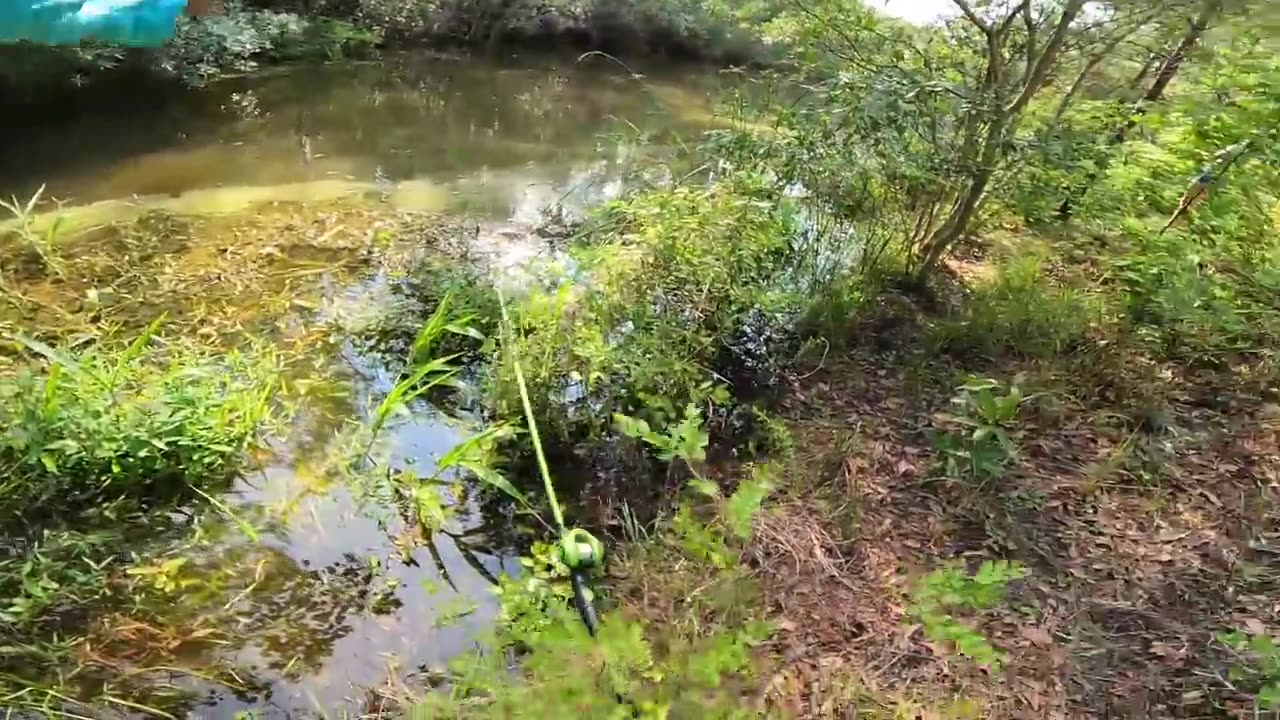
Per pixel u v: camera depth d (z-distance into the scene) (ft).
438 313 10.97
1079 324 12.58
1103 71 15.37
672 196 12.21
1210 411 11.27
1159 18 12.96
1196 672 7.73
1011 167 12.46
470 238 14.32
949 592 7.50
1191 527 9.39
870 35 13.24
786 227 12.13
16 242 13.06
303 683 7.58
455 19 23.59
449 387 11.10
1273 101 13.51
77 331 11.19
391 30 23.31
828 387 11.40
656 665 7.04
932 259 13.33
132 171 15.93
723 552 8.34
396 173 16.94
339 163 17.19
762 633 7.29
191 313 11.84
